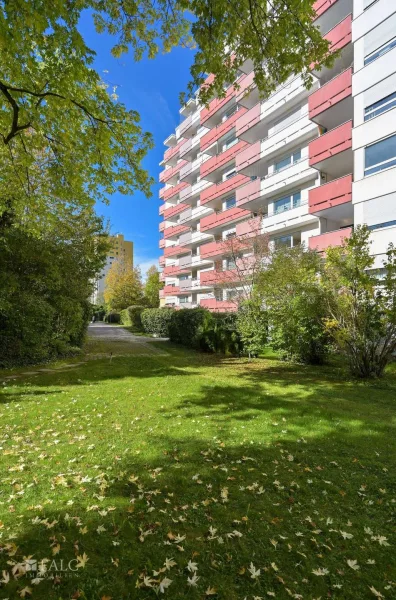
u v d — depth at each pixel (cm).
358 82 1430
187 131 3384
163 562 226
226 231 2755
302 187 1919
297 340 1106
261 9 420
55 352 1280
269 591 205
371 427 505
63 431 475
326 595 205
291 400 660
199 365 1163
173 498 306
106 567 219
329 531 265
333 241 1555
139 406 610
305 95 1842
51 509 280
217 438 455
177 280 3772
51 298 1330
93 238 1562
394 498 318
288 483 339
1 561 219
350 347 929
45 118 601
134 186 727
